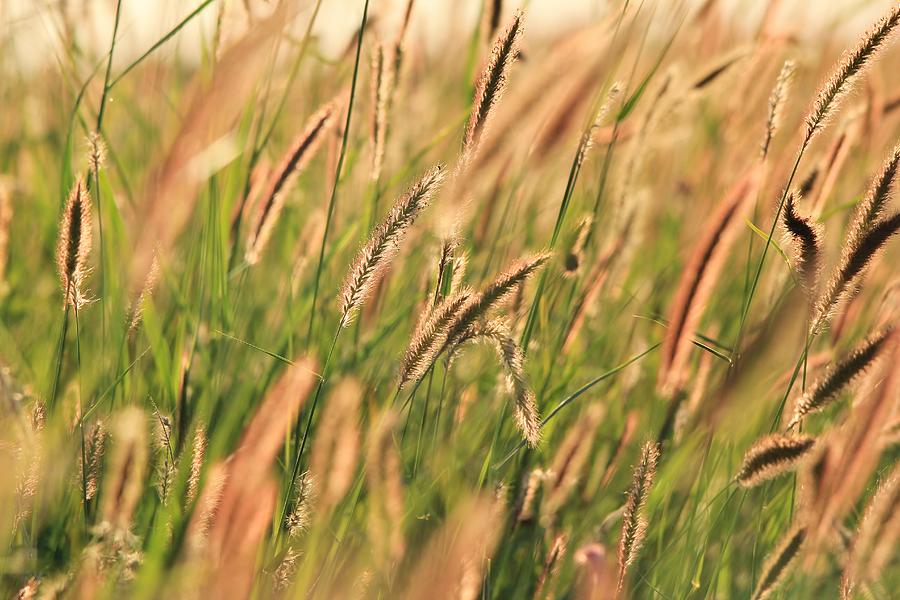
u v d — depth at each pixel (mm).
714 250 1365
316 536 1299
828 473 1344
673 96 1565
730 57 1589
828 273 1345
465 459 1438
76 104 1407
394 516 1331
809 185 1437
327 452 1304
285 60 1540
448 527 1308
